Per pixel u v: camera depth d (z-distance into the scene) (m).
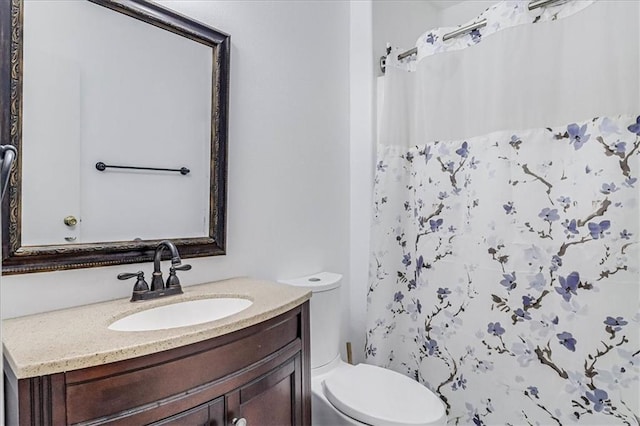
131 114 1.18
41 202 1.00
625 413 1.20
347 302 2.07
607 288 1.24
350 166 2.08
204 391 0.85
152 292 1.12
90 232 1.09
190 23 1.31
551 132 1.37
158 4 1.23
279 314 1.05
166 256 1.24
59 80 1.03
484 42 1.53
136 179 1.19
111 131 1.14
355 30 2.05
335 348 1.69
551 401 1.35
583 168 1.29
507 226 1.46
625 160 1.20
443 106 1.67
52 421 0.66
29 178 0.98
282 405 1.07
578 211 1.30
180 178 1.30
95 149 1.11
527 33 1.41
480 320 1.53
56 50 1.03
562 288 1.33
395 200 1.87
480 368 1.53
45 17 1.01
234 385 0.91
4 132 0.93
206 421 0.85
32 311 0.99
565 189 1.33
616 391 1.22
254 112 1.55
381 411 1.27
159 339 0.78
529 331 1.41
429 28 2.43
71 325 0.88
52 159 1.02
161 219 1.25
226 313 1.20
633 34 1.19
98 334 0.81
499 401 1.48
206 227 1.38
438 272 1.68
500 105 1.47
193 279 1.34
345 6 2.04
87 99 1.09
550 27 1.38
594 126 1.26
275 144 1.65
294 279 1.71
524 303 1.42
